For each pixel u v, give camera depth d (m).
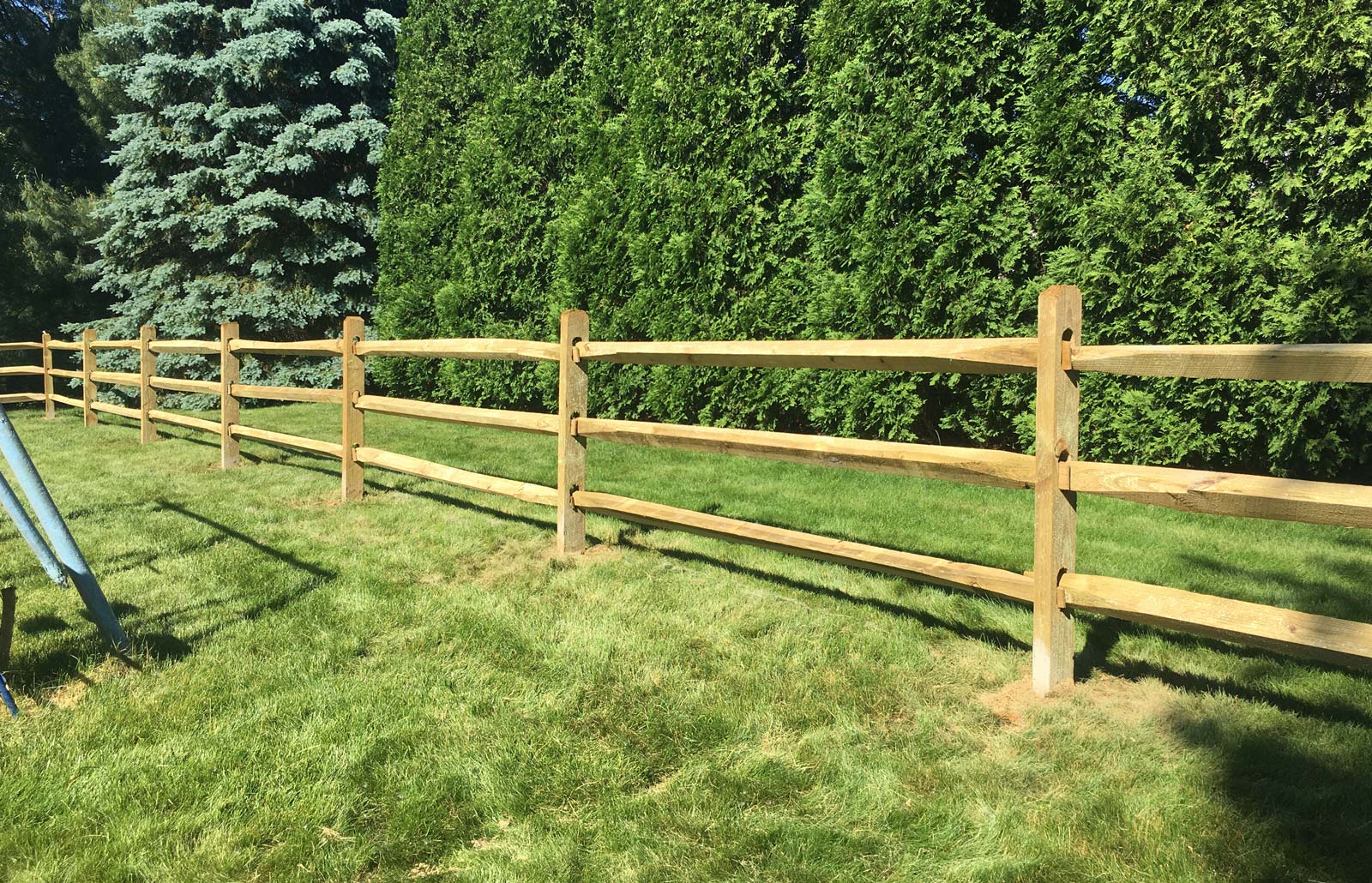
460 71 11.00
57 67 20.28
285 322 13.27
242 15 13.41
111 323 14.47
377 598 3.49
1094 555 4.12
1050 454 2.51
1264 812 1.95
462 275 10.73
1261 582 3.67
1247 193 5.38
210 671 2.77
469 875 1.78
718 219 7.46
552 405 9.57
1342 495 1.97
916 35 6.22
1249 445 5.56
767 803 2.04
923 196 6.48
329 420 9.79
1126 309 5.77
